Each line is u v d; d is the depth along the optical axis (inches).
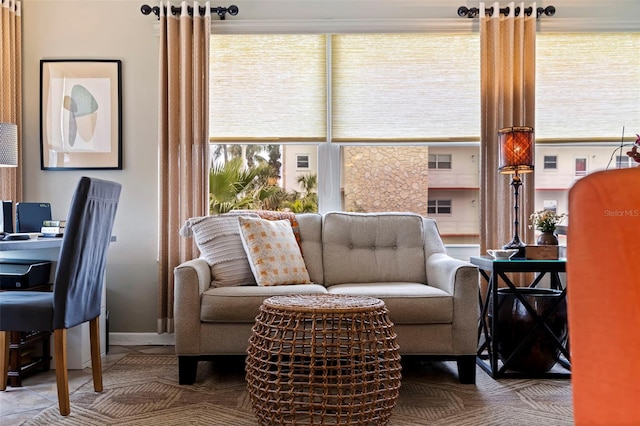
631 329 28.1
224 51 159.3
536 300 123.5
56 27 158.7
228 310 114.2
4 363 111.2
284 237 133.0
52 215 158.7
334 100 159.5
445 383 117.6
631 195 27.6
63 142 158.1
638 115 159.5
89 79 158.2
